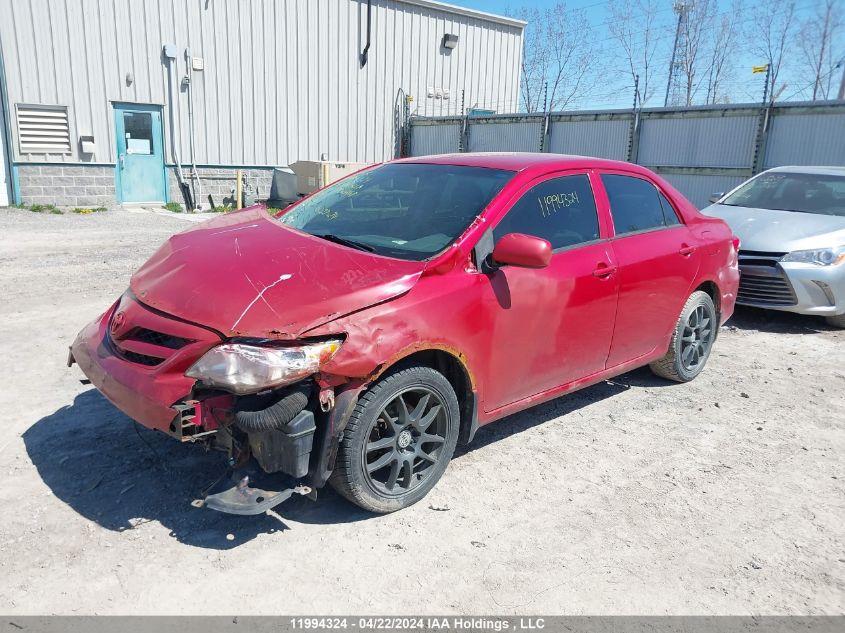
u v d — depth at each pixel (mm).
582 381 4320
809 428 4656
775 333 7203
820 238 7117
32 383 4699
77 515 3162
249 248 3529
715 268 5285
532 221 3889
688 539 3258
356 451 3070
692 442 4348
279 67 18547
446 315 3295
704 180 15312
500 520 3334
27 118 15031
